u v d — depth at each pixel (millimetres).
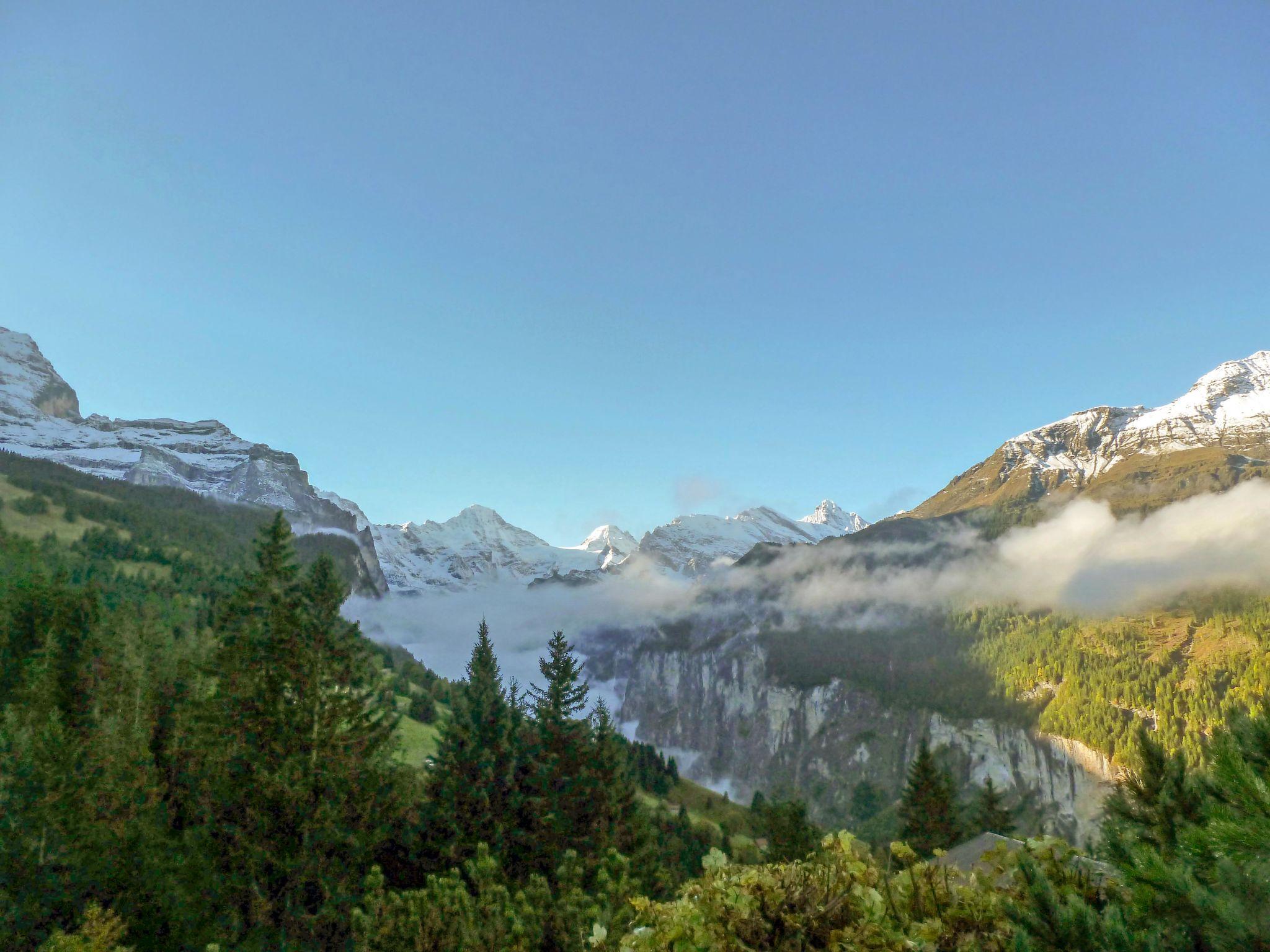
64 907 32656
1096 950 6965
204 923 34594
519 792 53719
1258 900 6891
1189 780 12031
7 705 63188
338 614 49156
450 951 24391
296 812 40156
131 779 45531
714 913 9367
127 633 72750
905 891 9953
